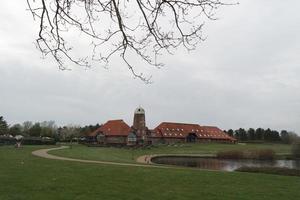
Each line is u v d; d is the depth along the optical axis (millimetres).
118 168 30984
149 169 31109
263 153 78750
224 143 140250
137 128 114125
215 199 19531
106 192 20125
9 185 20922
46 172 26969
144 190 21172
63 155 51094
